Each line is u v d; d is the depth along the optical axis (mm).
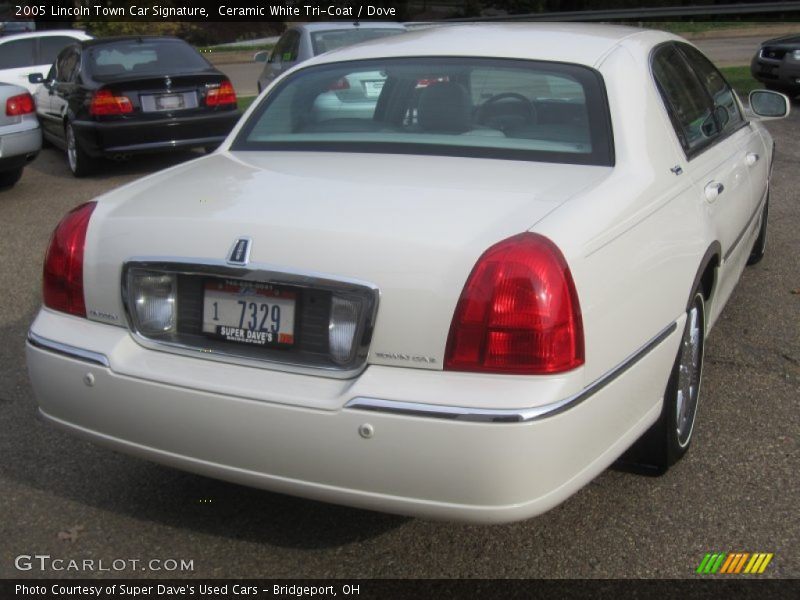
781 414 4238
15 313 5887
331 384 2764
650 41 4113
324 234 2799
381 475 2693
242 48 28844
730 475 3707
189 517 3518
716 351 4992
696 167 3830
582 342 2711
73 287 3178
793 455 3857
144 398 2963
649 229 3162
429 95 3703
